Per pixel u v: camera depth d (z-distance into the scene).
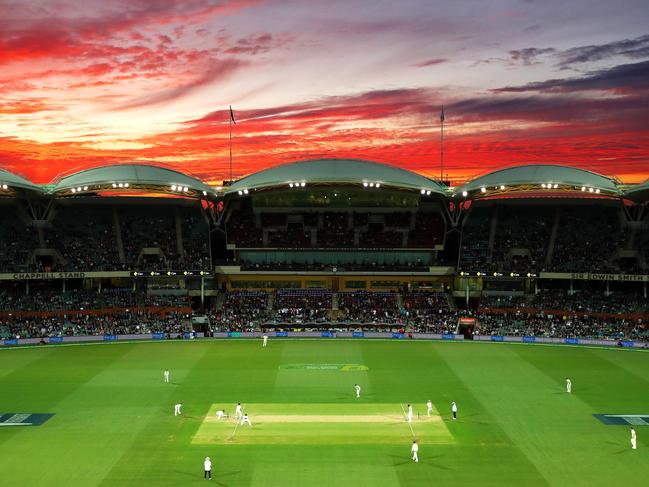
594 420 53.66
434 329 93.69
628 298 96.25
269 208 112.25
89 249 103.62
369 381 66.12
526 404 58.12
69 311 93.38
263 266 104.94
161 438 49.09
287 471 43.03
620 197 98.50
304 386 64.06
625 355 79.69
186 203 114.06
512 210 113.31
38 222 104.06
